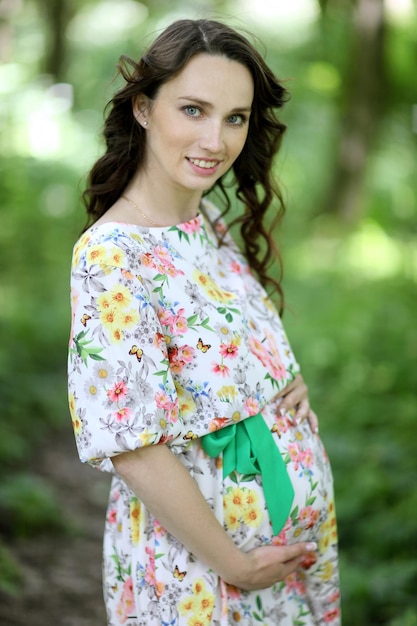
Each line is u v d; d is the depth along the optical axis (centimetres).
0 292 1046
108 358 245
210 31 260
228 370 263
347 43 2066
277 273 1247
